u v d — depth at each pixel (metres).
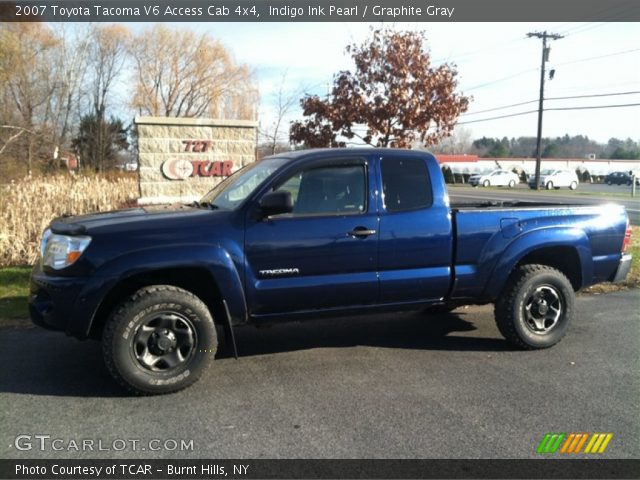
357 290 4.79
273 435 3.63
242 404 4.11
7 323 6.05
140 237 4.22
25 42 31.03
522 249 5.27
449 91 9.51
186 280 4.59
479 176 46.19
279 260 4.54
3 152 22.64
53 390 4.35
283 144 17.66
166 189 11.05
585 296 7.55
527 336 5.30
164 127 10.95
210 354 4.39
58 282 4.12
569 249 5.54
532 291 5.29
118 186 17.19
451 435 3.64
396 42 9.35
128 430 3.70
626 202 25.12
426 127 9.63
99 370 4.76
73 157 39.16
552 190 39.47
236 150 11.46
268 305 4.58
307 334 5.88
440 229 5.00
